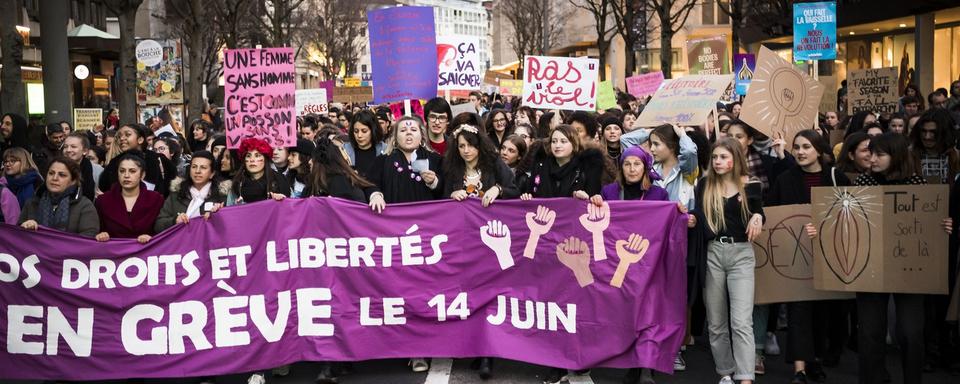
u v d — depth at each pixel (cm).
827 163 765
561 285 724
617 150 965
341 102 2617
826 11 1277
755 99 898
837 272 680
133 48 1981
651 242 705
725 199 691
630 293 703
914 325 679
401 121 777
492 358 761
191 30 2552
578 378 741
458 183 766
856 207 674
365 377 749
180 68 2253
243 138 805
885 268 666
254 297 727
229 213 725
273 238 730
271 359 727
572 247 721
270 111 802
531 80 1169
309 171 820
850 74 1387
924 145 813
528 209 733
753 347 690
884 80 1362
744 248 691
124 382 743
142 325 725
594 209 716
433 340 742
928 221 665
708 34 5478
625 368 763
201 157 777
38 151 1222
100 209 751
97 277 725
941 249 664
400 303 738
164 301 725
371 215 738
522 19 7656
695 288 708
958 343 779
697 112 967
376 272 738
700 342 875
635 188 746
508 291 738
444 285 740
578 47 7819
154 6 4894
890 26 2864
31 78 2909
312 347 732
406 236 738
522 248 735
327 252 736
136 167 743
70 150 962
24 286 725
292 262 732
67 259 725
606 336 709
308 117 1509
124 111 1975
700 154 823
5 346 728
